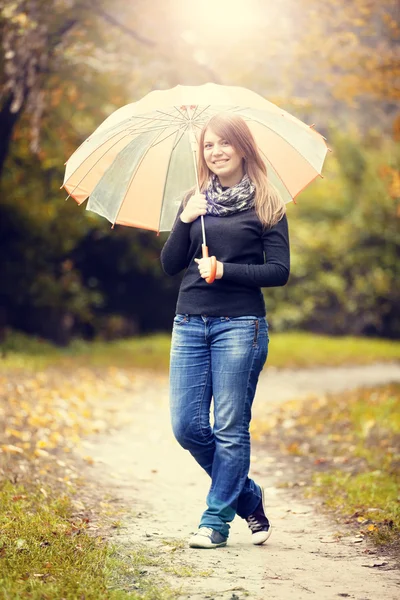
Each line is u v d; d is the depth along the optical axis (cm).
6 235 3378
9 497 913
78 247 3959
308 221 5331
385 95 2094
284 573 694
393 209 4988
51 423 1462
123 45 2292
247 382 744
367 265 5175
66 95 2267
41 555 702
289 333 5047
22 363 2386
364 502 982
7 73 1919
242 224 736
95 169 781
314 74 2269
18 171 2945
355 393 2100
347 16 1989
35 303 3481
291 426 1675
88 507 927
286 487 1135
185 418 755
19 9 1880
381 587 659
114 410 1805
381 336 5303
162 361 3045
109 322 4250
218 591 638
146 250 4006
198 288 746
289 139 761
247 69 2305
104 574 663
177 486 1105
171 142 797
